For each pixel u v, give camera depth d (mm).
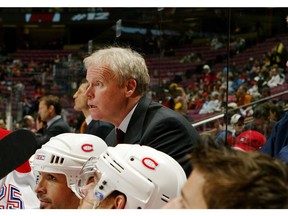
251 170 792
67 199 1601
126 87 2033
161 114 2010
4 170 1123
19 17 16156
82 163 1576
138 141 2010
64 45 16203
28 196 1761
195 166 843
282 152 1778
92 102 2055
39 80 8242
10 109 7012
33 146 1143
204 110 4324
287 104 3430
